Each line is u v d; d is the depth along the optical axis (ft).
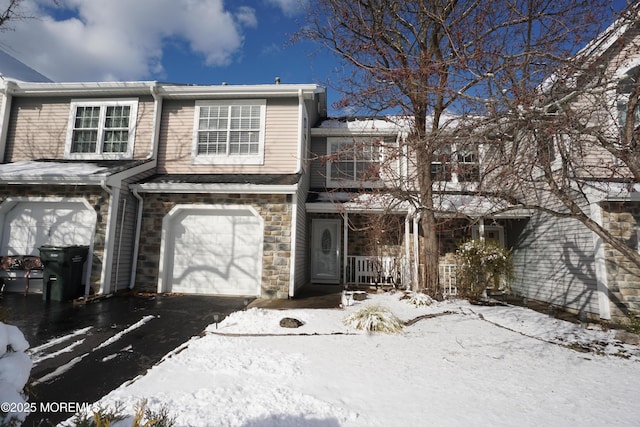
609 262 22.35
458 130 13.46
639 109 17.08
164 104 32.96
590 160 23.27
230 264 28.48
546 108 11.42
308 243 36.96
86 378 11.94
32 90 32.24
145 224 28.84
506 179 13.85
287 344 14.98
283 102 32.30
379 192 21.07
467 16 18.79
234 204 28.45
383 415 9.07
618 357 14.24
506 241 34.94
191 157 31.99
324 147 39.04
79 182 25.80
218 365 12.32
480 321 20.15
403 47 25.95
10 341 6.49
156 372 11.69
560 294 26.53
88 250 26.17
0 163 31.27
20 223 27.35
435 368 12.62
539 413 9.34
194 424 8.32
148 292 28.07
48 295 24.25
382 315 17.94
